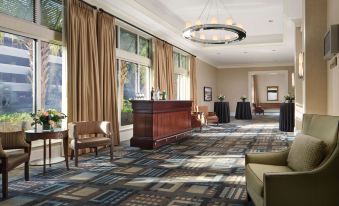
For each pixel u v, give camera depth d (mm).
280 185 2285
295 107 8828
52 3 5777
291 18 8102
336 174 2316
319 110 5070
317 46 5098
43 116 4559
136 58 8633
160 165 5008
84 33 6117
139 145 6648
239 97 18375
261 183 2461
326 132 2592
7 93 5062
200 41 7594
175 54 11945
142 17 7898
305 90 5172
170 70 10438
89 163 5156
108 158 5594
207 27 6391
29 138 4246
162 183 3938
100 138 5262
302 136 2873
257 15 9148
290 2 6852
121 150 6457
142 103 6637
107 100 6855
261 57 15227
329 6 4746
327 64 4992
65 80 5742
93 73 6375
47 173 4465
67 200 3291
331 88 4613
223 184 3867
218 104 13445
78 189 3688
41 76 5523
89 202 3229
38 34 5363
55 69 5988
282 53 13898
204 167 4844
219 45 12477
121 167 4863
